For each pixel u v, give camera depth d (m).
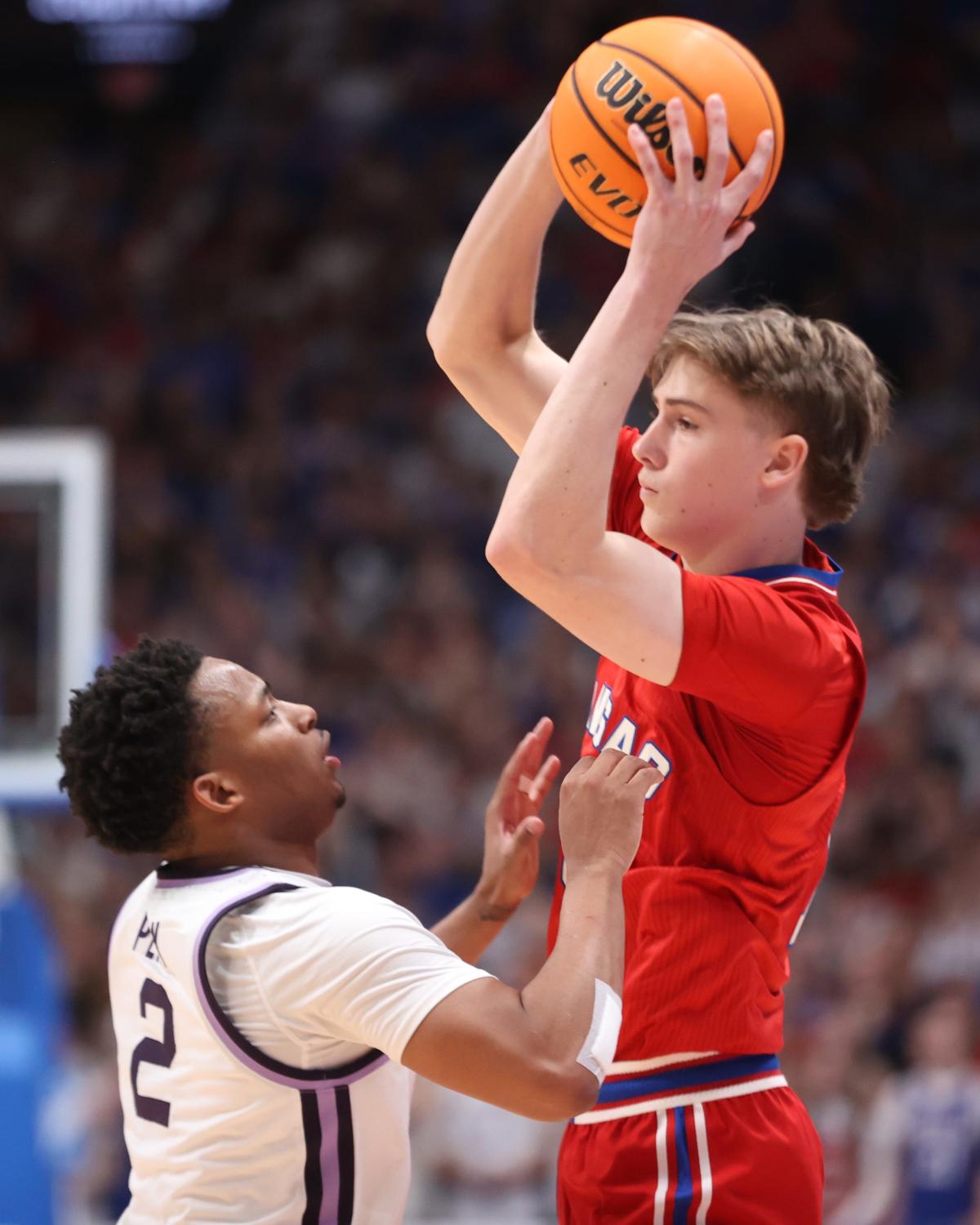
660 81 4.07
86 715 4.43
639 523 4.95
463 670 18.22
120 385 22.75
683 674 4.12
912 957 14.28
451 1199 12.11
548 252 22.50
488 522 20.62
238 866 4.46
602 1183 4.46
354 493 20.97
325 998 4.11
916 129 24.23
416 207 24.03
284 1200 4.22
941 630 18.44
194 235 24.39
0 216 24.95
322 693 18.38
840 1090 13.08
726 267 22.42
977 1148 12.14
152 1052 4.39
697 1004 4.42
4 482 10.41
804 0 24.92
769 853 4.45
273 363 22.77
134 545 20.77
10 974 9.03
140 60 26.08
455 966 4.12
